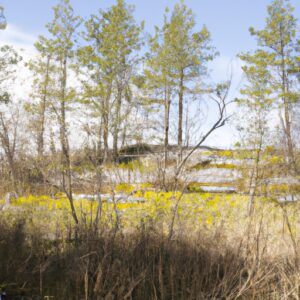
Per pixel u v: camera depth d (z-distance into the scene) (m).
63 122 8.73
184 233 5.43
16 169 14.14
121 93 9.13
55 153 8.72
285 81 15.77
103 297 4.36
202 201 10.83
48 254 5.27
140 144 10.20
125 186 10.56
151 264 4.84
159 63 16.03
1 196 13.87
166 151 12.50
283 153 10.88
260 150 11.31
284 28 17.84
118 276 4.49
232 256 4.92
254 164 10.71
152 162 11.39
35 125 9.45
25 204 9.78
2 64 14.70
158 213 7.44
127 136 9.06
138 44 11.96
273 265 4.69
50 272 4.89
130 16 11.81
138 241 5.11
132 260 4.75
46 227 6.54
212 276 4.79
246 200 10.77
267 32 17.91
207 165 15.44
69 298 4.40
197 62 16.75
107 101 8.91
